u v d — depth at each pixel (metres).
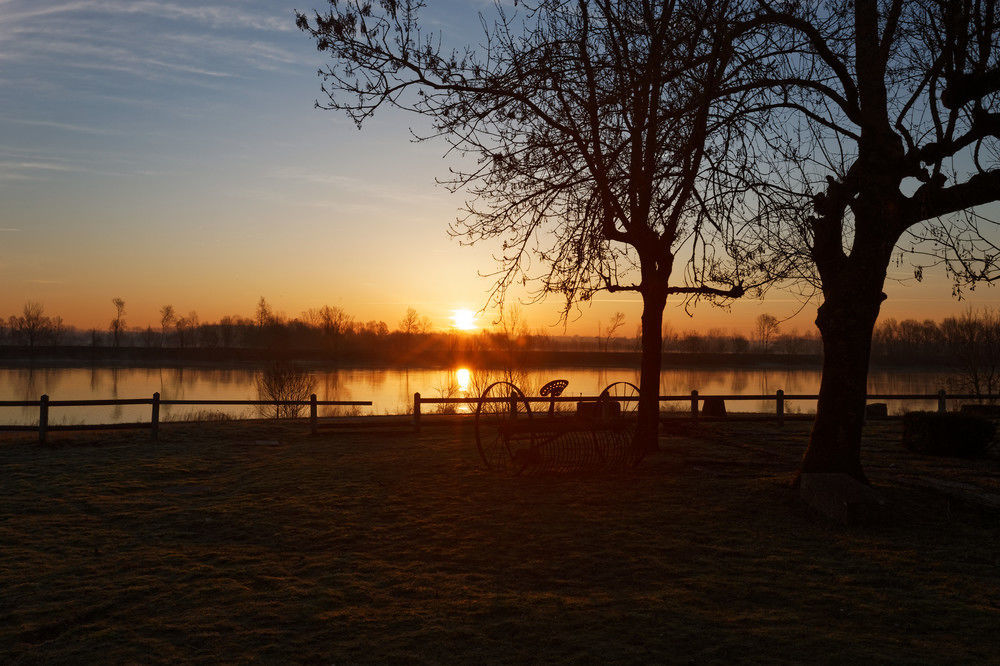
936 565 7.67
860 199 10.72
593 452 14.52
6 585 7.11
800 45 10.88
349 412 34.34
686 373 74.44
